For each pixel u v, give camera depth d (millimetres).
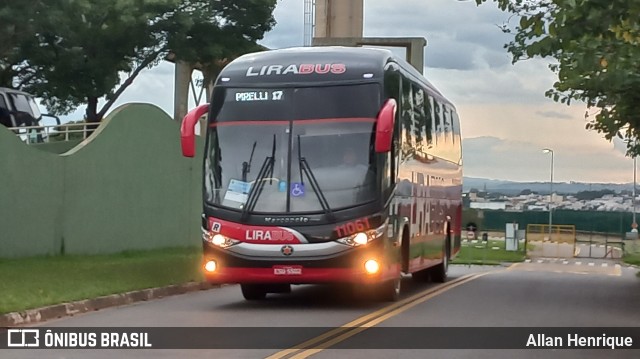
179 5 52344
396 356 12352
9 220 24812
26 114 36500
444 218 25688
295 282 17656
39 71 52250
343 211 17297
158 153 31719
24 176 25359
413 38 43844
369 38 44750
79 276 21094
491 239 76375
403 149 19219
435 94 24031
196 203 34406
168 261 26875
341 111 17656
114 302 18875
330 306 18734
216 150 17906
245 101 17984
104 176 28734
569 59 21969
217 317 16625
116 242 29359
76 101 55125
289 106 17797
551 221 75438
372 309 18203
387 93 17938
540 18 16438
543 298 22156
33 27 45094
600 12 14719
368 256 17281
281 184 17500
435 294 22281
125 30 51750
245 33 55188
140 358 12047
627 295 24375
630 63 20391
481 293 22953
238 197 17594
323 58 18172
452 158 27109
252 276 17469
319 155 17531
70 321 16016
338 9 48094
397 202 18625
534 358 12586
